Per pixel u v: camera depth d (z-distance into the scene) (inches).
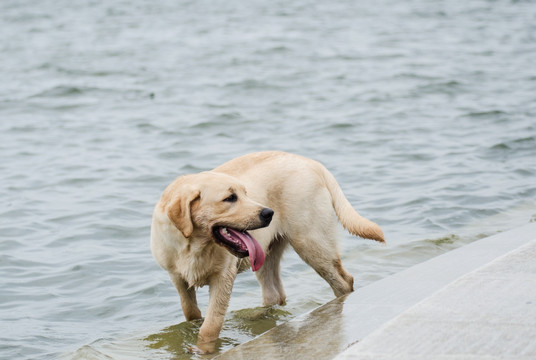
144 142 457.1
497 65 756.0
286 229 210.4
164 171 387.2
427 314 132.8
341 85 655.1
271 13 1393.9
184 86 665.0
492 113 517.7
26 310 223.3
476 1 1576.0
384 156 412.8
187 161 407.5
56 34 1113.4
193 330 203.2
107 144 454.0
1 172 391.9
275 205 208.5
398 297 179.9
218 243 184.9
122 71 760.3
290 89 639.1
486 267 155.7
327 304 184.4
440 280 189.8
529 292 140.6
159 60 832.9
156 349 190.4
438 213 306.3
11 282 244.8
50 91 649.6
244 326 207.0
